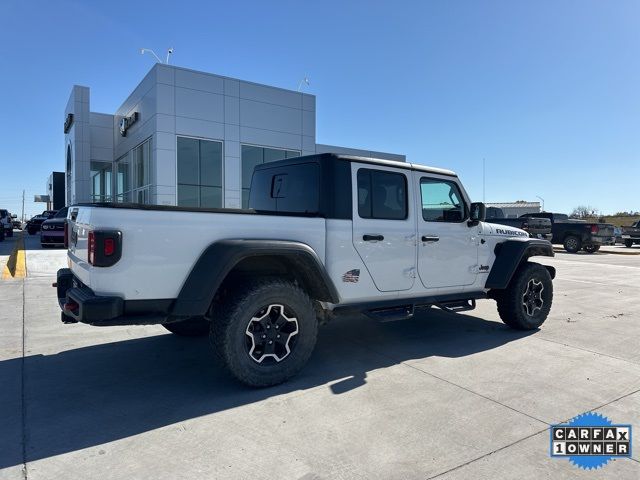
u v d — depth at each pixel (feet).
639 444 9.96
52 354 16.03
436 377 13.93
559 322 21.58
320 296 13.97
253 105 67.82
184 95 62.28
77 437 10.11
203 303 11.76
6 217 101.04
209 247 12.05
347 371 14.42
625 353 16.52
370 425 10.73
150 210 11.48
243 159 67.72
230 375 12.69
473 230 18.28
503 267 18.76
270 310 12.98
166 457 9.30
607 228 71.87
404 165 16.15
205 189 64.39
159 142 60.64
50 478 8.53
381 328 20.17
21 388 12.93
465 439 10.12
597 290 32.07
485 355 16.20
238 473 8.74
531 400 12.25
